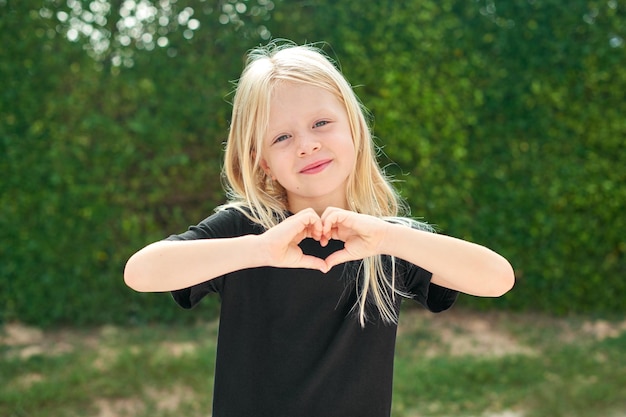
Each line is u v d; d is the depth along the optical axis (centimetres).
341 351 158
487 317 538
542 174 529
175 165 506
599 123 525
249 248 144
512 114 526
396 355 458
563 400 386
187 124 504
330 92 163
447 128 519
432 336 496
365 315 161
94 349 457
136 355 433
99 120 482
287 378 157
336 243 164
